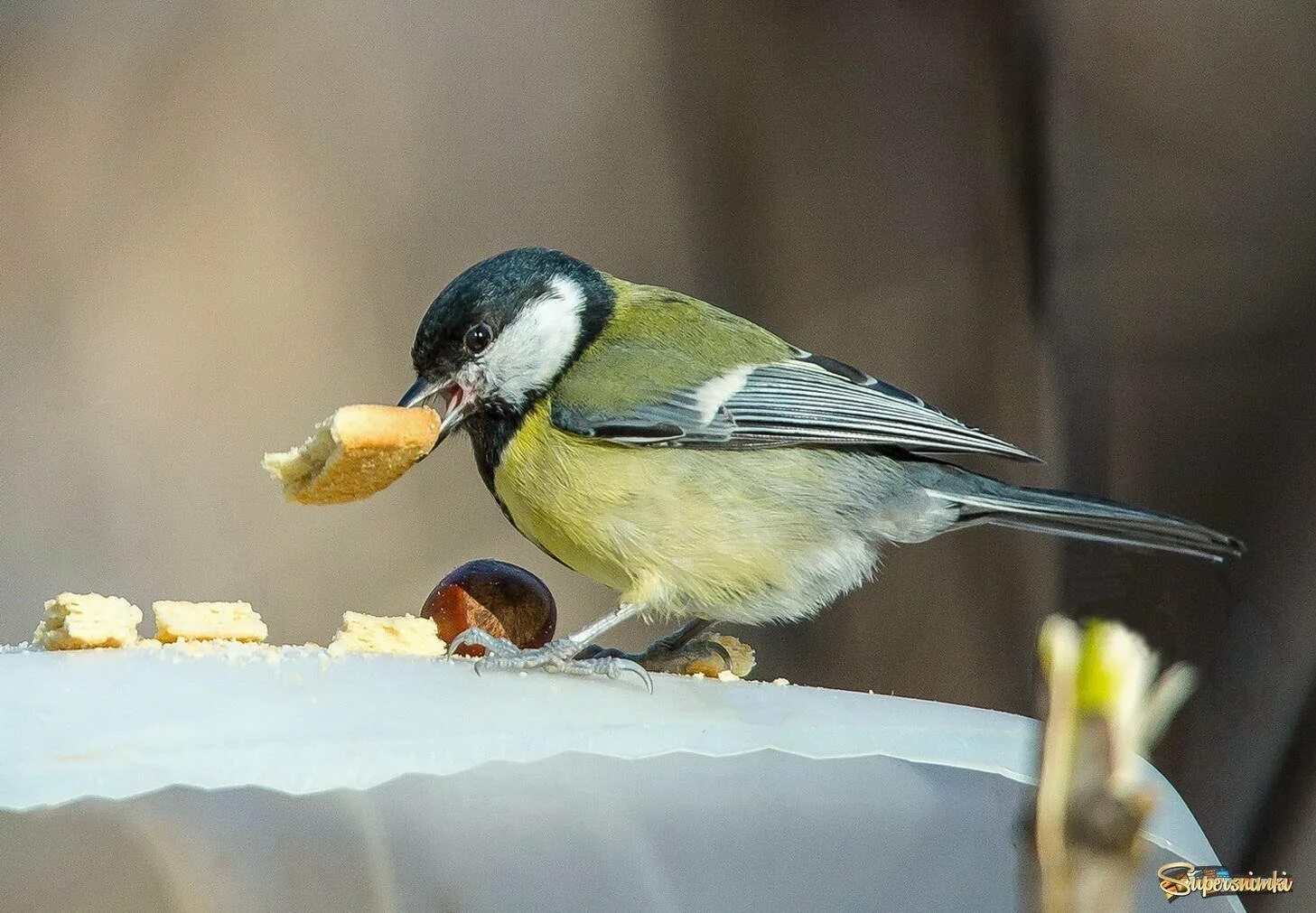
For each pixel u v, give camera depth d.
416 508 2.34
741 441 2.18
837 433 2.18
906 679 2.32
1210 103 2.33
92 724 2.07
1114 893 1.53
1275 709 2.27
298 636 2.32
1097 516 2.19
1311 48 2.33
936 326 2.34
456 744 2.07
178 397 2.34
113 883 2.11
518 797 2.11
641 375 2.18
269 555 2.33
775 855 2.11
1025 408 2.33
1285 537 2.30
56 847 2.11
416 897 2.11
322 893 2.11
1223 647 2.28
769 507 2.18
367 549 2.34
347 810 2.11
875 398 2.19
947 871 2.11
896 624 2.33
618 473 2.18
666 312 2.20
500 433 2.19
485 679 2.10
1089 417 2.33
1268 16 2.33
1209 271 2.32
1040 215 2.34
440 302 2.19
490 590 2.15
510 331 2.19
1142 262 2.33
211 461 2.34
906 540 2.20
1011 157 2.34
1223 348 2.32
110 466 2.33
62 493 2.33
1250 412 2.31
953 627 2.32
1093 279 2.33
